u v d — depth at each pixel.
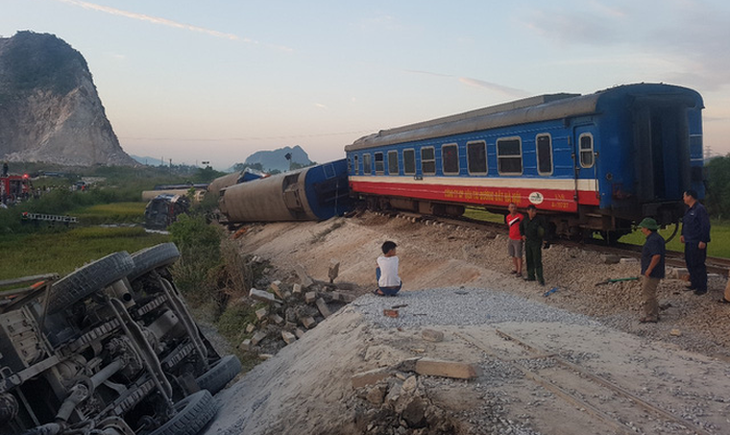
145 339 8.33
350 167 26.36
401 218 21.92
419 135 19.28
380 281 10.88
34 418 6.80
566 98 14.06
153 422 8.01
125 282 8.88
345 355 7.39
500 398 5.43
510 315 9.02
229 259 18.00
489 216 25.45
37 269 22.22
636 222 12.46
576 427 4.84
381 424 5.53
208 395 8.80
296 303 13.78
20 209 42.94
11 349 6.76
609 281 10.28
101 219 46.59
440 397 5.50
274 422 6.65
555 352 6.85
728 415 5.02
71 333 7.98
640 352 6.95
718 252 15.27
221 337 14.28
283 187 28.70
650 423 4.88
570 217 13.30
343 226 24.17
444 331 7.93
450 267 14.27
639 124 11.77
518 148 14.38
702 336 7.60
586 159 12.11
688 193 9.04
